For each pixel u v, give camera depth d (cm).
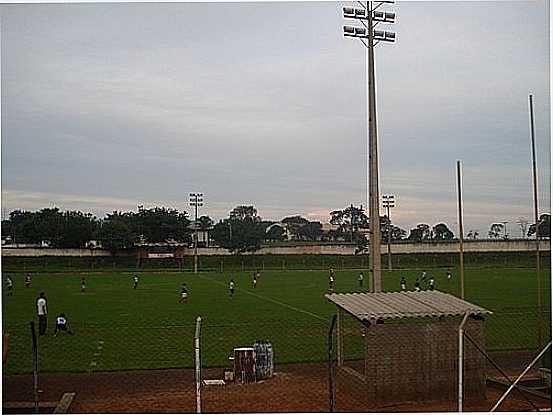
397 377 1391
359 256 10325
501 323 3106
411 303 1504
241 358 1727
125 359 2189
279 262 9981
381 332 1394
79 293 5391
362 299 1570
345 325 3095
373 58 2784
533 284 5809
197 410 1259
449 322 1426
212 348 2423
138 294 5266
